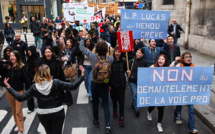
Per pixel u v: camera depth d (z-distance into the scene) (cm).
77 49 616
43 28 1012
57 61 507
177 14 1509
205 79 442
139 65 532
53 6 3058
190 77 440
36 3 2816
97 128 498
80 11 757
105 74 436
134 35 577
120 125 502
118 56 484
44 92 341
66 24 1457
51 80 346
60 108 353
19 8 2767
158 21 575
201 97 451
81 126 508
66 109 600
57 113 350
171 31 1217
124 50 483
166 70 434
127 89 757
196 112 565
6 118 560
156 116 559
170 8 1555
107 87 459
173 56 629
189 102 452
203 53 1225
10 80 462
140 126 508
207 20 1195
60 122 357
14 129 504
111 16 2684
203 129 497
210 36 1172
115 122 525
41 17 2891
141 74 433
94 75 443
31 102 575
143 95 443
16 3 2747
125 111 586
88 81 641
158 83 439
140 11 563
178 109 511
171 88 443
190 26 1384
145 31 577
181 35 1489
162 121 532
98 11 1352
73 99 671
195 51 1313
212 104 592
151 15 571
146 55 617
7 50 571
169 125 513
